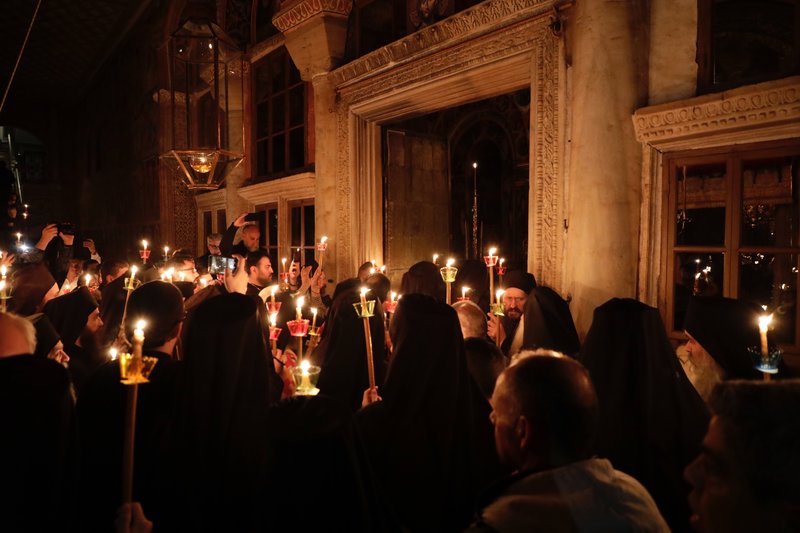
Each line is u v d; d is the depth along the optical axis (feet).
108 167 53.47
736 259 10.49
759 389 2.96
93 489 5.82
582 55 11.89
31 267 10.70
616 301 6.63
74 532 5.03
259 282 14.70
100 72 54.13
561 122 12.95
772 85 9.52
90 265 19.90
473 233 30.42
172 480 5.69
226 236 17.46
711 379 6.94
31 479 4.37
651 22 11.71
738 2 10.75
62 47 48.01
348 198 20.61
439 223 23.03
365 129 20.26
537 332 9.50
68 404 4.65
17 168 65.21
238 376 5.97
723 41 11.01
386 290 11.80
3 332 5.47
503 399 4.34
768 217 10.31
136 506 4.80
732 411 2.93
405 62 17.47
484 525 3.78
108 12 41.57
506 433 4.31
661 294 11.53
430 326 5.97
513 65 14.40
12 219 43.16
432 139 22.93
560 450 4.04
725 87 10.68
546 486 3.85
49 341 8.41
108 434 5.93
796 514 2.67
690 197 11.18
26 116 62.18
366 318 7.10
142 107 43.55
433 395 5.89
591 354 6.42
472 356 7.03
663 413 5.91
